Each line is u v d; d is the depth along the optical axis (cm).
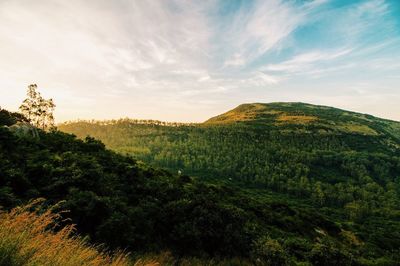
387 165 17212
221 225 1942
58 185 1583
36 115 5844
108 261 830
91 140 3969
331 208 11156
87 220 1363
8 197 1137
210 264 1496
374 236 5606
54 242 578
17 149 2275
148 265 999
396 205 11988
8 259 439
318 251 2300
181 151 19388
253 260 1809
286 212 4919
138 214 1630
